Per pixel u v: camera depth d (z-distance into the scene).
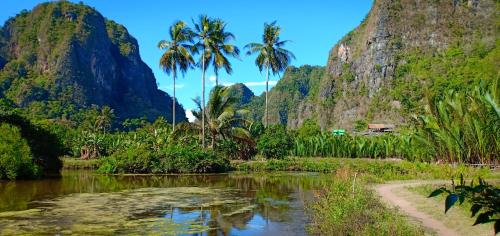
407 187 22.14
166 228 13.82
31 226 13.92
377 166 35.78
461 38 134.50
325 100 167.75
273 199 20.80
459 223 12.26
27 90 154.00
